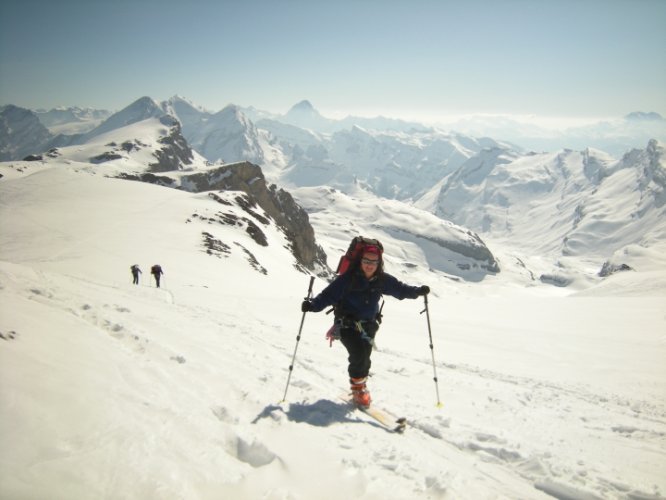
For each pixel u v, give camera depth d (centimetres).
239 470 301
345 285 529
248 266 5456
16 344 393
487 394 784
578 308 4925
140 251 4706
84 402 320
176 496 248
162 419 338
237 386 509
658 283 8156
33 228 5253
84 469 244
